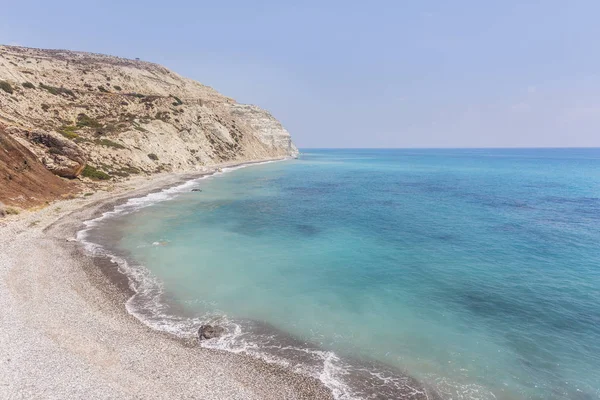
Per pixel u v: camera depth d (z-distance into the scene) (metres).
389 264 25.55
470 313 18.47
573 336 16.39
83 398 11.12
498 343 15.80
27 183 36.41
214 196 53.69
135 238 29.70
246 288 20.95
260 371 13.47
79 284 19.73
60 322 15.54
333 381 13.08
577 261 26.33
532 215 42.72
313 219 39.75
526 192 63.41
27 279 19.30
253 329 16.52
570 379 13.45
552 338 16.22
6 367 12.12
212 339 15.43
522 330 16.89
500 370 13.92
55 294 18.09
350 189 65.88
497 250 28.92
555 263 25.92
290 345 15.34
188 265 24.22
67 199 40.16
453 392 12.66
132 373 12.66
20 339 13.84
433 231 34.91
